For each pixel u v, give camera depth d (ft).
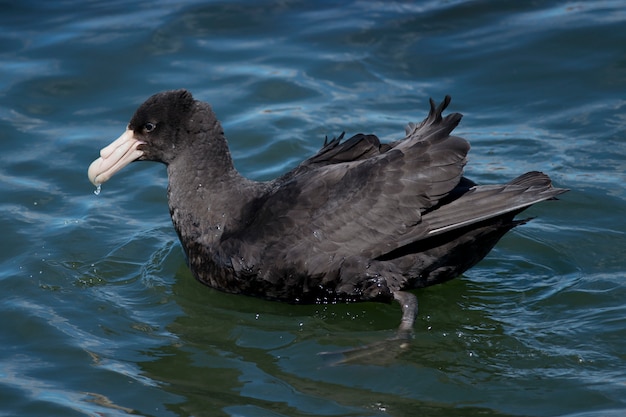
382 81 58.85
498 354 37.19
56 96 57.77
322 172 40.73
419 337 38.91
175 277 43.93
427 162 38.99
